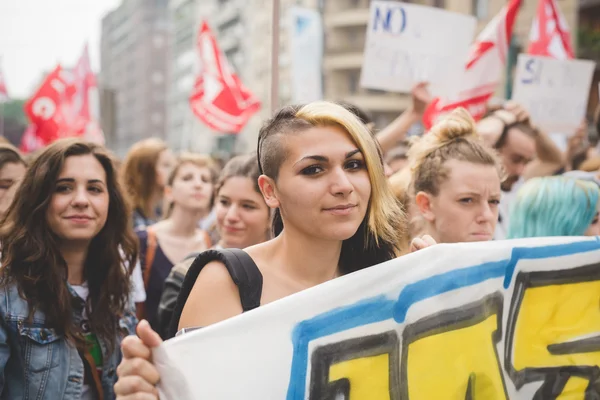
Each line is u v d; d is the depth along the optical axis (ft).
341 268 6.16
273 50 13.97
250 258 5.58
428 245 6.30
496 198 7.82
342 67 107.65
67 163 7.82
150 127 296.51
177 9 226.17
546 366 6.53
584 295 6.75
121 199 8.39
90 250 8.27
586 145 17.51
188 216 12.80
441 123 8.20
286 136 5.37
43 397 7.07
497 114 12.67
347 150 5.32
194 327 5.36
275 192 5.54
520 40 54.70
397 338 5.59
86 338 7.81
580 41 50.01
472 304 6.03
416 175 8.17
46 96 25.03
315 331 5.27
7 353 7.05
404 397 5.56
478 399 5.98
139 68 301.63
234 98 22.18
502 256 6.30
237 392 4.94
